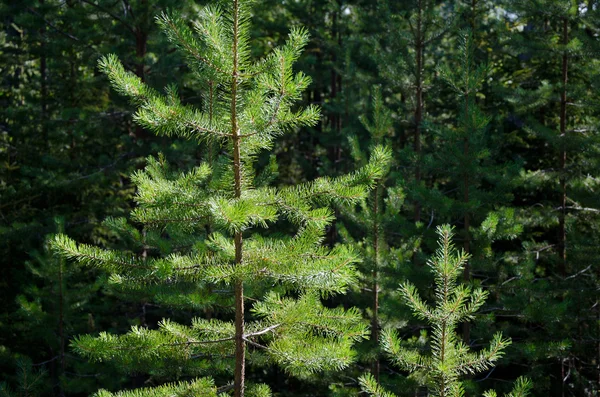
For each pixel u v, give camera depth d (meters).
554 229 15.22
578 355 12.18
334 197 4.43
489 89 15.96
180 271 4.56
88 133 15.63
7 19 18.55
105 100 18.00
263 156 17.22
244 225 4.06
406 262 10.35
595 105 11.81
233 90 4.40
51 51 15.28
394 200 10.26
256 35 15.70
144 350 4.67
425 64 15.46
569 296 11.48
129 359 4.73
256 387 5.32
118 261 4.55
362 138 16.56
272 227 14.98
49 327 11.37
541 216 11.93
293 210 4.34
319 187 4.47
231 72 4.27
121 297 8.01
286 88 4.07
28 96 16.92
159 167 6.66
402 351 5.27
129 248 11.27
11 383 12.13
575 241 11.52
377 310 10.21
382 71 13.78
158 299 6.10
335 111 16.97
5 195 15.59
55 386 13.21
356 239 14.54
